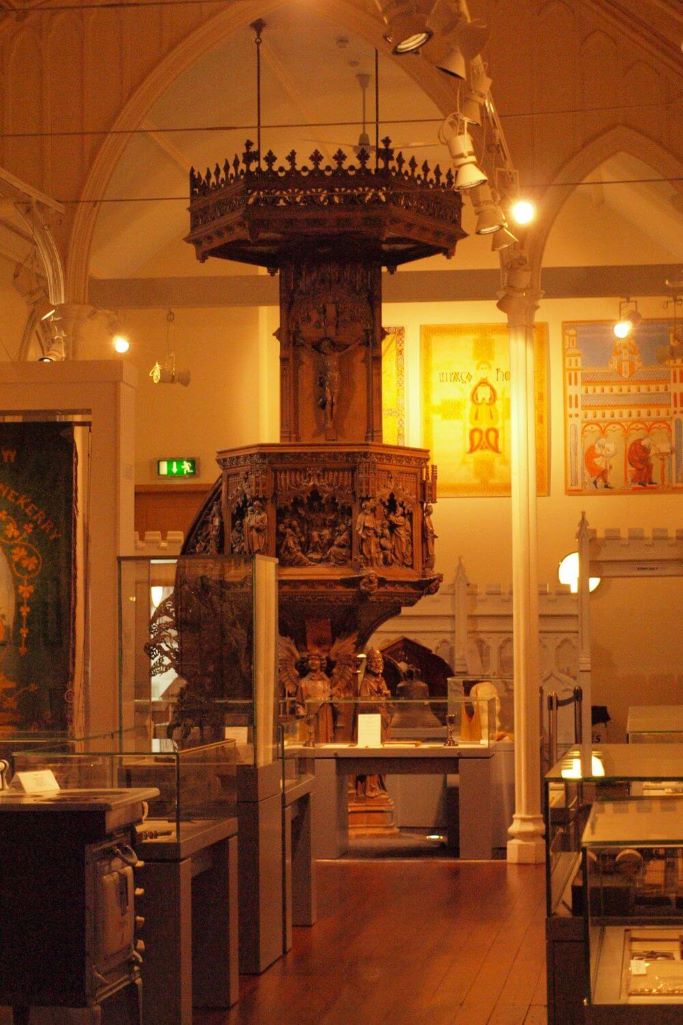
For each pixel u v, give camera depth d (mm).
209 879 6297
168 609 7059
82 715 8414
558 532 19031
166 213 18344
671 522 18891
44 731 7641
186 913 5648
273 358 19250
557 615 15281
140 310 19203
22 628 8422
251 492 9828
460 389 19203
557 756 13086
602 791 3938
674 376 18984
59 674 8383
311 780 8289
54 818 4875
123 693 7086
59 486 8469
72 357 11266
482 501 19094
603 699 18047
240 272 19125
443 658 15516
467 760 10953
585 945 3787
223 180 9742
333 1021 5996
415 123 17156
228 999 6242
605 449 19031
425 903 8969
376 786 12188
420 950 7469
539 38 11234
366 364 10094
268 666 7355
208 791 6086
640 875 3783
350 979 6801
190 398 19109
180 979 5566
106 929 4965
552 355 19172
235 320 19109
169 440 19109
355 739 11094
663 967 3756
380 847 11609
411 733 11156
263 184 9461
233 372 19094
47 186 11422
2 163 11422
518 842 10773
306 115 16609
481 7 11320
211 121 16078
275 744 7465
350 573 9766
